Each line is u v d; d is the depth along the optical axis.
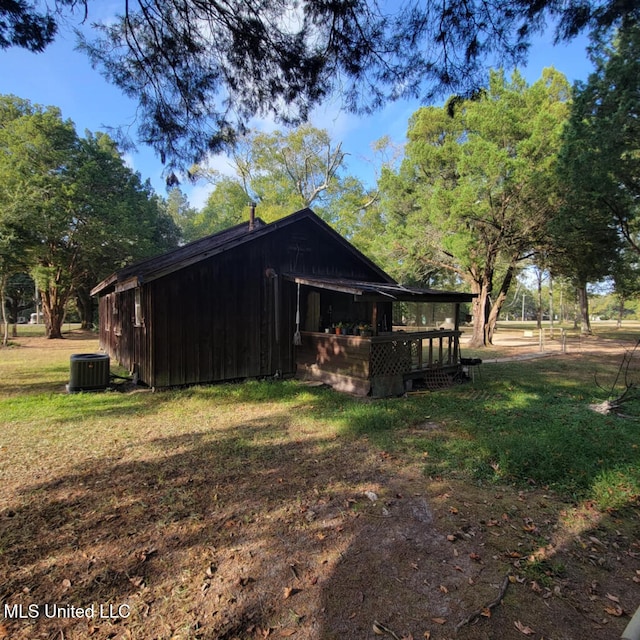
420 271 19.94
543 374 9.91
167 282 7.58
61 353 13.66
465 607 2.12
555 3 3.23
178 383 7.71
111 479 3.63
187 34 3.71
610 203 10.12
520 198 13.38
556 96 16.84
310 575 2.36
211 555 2.54
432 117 16.58
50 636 1.90
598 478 3.65
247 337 8.68
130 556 2.51
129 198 22.17
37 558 2.47
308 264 9.67
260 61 3.88
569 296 30.30
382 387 7.31
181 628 1.96
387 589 2.25
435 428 5.30
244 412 6.06
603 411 6.04
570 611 2.10
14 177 16.14
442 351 8.77
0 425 5.27
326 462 4.12
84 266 21.58
